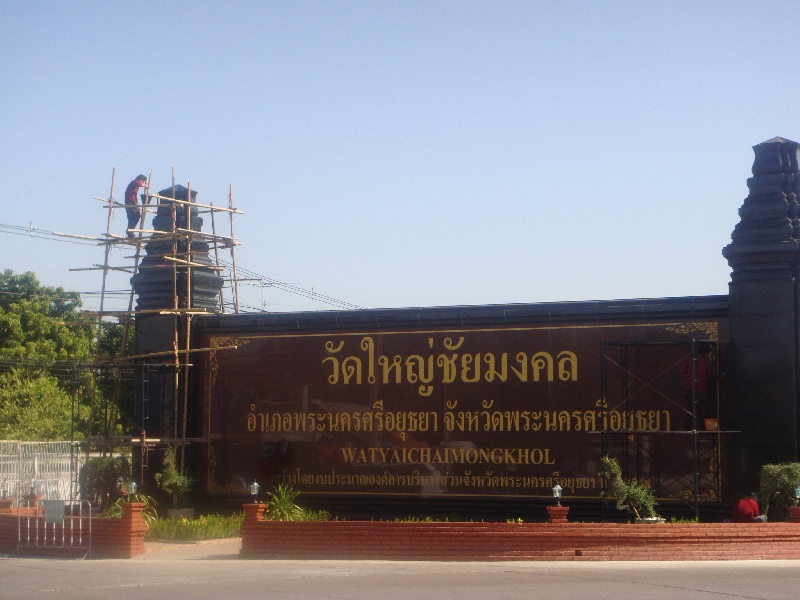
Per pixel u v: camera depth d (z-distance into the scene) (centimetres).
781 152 2223
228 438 2608
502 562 1817
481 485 2391
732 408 2198
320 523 1942
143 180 2819
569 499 2319
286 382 2573
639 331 2297
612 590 1437
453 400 2431
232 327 2630
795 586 1471
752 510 1986
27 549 2094
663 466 2248
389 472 2464
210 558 1986
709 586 1473
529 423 2366
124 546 2014
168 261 2744
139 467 2631
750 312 2192
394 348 2491
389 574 1656
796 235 2184
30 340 5384
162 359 2672
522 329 2392
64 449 3322
